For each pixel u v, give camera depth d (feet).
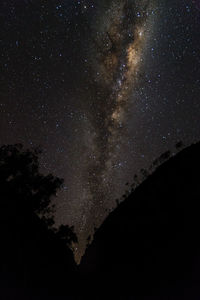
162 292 21.53
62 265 27.84
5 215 26.27
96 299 23.85
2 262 20.71
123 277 26.76
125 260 30.32
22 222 27.89
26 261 23.03
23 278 20.81
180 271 22.90
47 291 21.29
